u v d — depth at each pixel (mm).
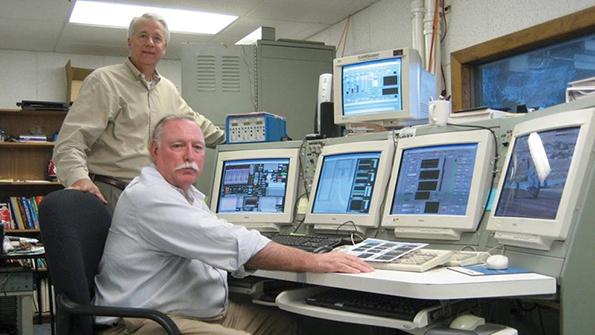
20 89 5695
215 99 3797
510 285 1298
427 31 4164
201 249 1565
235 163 2477
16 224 4922
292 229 2305
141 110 2461
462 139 1799
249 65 3883
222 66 3818
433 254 1532
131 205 1628
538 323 1731
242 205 2400
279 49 3971
